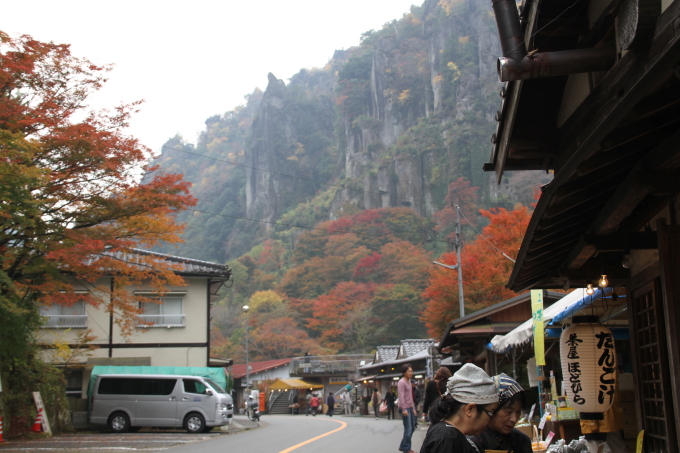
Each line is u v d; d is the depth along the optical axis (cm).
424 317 2602
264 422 2428
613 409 734
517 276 699
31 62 1308
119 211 1511
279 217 11831
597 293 730
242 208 12500
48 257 1343
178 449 1185
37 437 1498
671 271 455
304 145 13262
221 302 7581
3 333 1434
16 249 1435
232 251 11431
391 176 10012
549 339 1171
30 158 1244
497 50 10488
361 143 11500
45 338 2181
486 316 1622
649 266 569
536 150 736
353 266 7362
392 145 10631
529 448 341
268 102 13475
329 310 6084
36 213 1238
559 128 724
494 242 2509
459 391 293
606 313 920
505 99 707
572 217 536
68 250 1363
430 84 11125
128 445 1284
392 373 3400
